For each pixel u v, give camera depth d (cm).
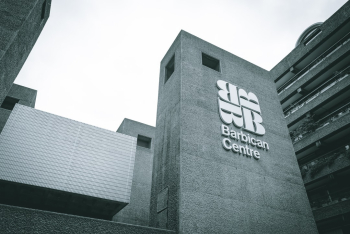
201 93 1139
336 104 2245
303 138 2345
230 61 1375
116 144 1476
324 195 2130
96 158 1366
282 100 2745
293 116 2547
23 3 880
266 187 1050
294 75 2806
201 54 1292
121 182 1366
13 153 1170
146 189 2033
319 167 2131
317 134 2217
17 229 546
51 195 1232
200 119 1060
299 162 2488
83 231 612
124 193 1344
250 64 1462
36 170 1179
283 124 1352
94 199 1283
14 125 1243
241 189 980
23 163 1167
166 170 991
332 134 2106
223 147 1045
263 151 1164
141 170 2116
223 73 1293
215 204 884
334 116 2177
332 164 2036
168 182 941
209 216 848
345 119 2012
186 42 1284
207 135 1035
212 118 1099
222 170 981
